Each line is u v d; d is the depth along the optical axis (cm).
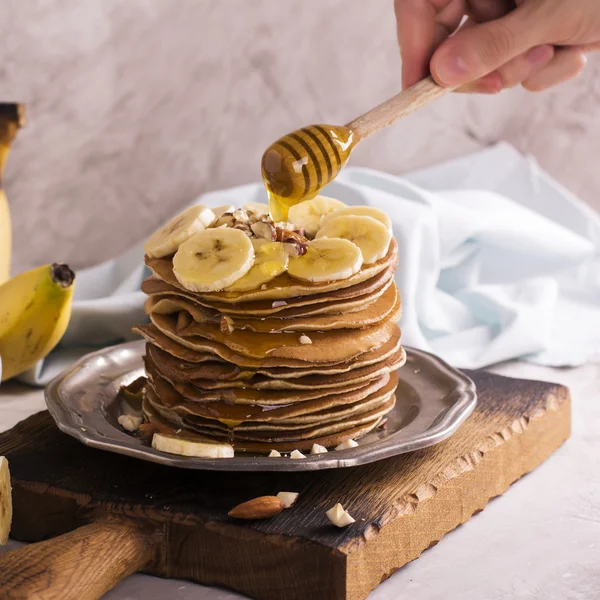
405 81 102
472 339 115
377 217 94
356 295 89
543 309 117
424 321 117
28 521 89
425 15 100
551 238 124
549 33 95
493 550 88
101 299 113
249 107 130
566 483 95
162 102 126
